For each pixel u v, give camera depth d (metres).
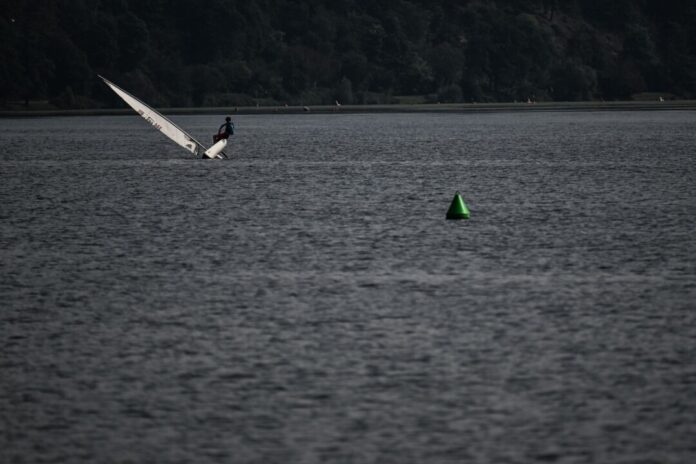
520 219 77.31
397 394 34.09
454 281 52.88
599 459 28.73
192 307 47.62
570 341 40.50
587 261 58.72
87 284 53.59
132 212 84.31
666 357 38.16
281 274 55.50
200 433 30.92
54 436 30.89
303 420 31.84
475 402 33.22
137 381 35.94
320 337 41.50
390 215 80.31
